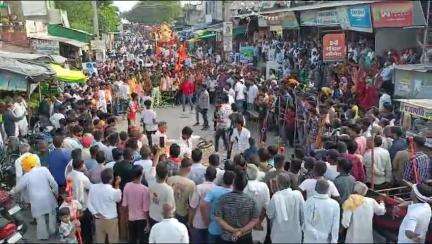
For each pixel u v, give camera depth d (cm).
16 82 1473
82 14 4822
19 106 1471
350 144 887
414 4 1606
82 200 842
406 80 1537
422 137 962
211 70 2406
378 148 920
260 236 739
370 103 1652
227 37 3008
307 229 656
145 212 755
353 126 1032
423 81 1467
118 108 2144
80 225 847
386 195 827
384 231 777
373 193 841
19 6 3669
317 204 652
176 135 1778
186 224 759
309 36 2681
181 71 2417
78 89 2039
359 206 684
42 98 1817
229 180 702
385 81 1655
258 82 2078
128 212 761
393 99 1559
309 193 740
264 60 2994
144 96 2059
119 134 1030
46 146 1009
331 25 2148
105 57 3184
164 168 730
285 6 3322
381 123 1167
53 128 1387
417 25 1625
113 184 807
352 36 2280
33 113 1712
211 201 697
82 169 858
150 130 1462
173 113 2203
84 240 866
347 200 689
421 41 1812
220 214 659
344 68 1914
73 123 1134
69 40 2889
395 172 926
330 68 2030
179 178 761
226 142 1484
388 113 1292
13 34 2244
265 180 775
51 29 2856
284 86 1691
